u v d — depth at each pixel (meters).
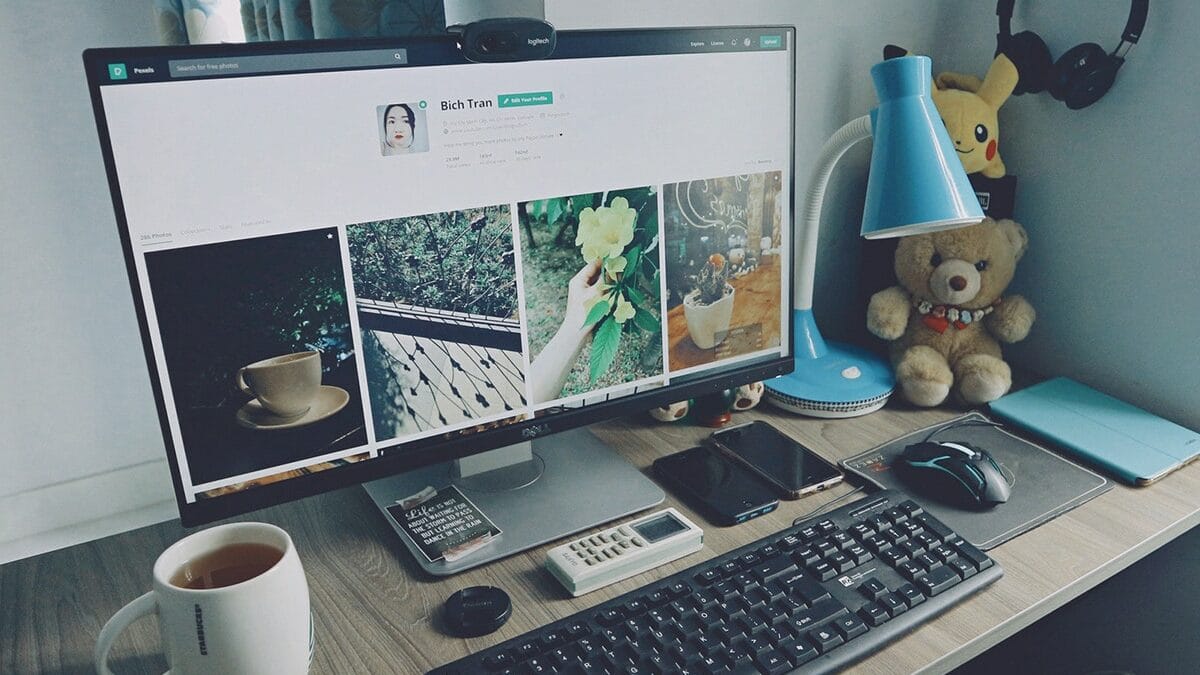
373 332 0.70
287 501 0.69
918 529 0.74
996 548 0.75
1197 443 0.89
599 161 0.76
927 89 0.81
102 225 0.78
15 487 0.81
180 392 0.64
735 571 0.68
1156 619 1.00
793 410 1.00
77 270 0.78
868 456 0.89
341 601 0.69
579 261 0.77
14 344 0.77
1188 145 0.92
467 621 0.64
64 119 0.75
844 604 0.66
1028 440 0.93
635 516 0.80
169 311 0.63
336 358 0.69
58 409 0.81
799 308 1.07
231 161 0.62
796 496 0.82
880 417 1.00
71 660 0.64
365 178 0.67
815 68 1.11
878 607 0.65
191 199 0.62
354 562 0.74
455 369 0.74
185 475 0.66
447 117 0.69
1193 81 0.91
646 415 1.00
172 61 0.59
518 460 0.87
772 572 0.68
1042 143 1.07
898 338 1.10
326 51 0.63
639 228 0.80
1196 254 0.94
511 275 0.74
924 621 0.66
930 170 0.79
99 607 0.70
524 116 0.72
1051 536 0.76
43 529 0.82
